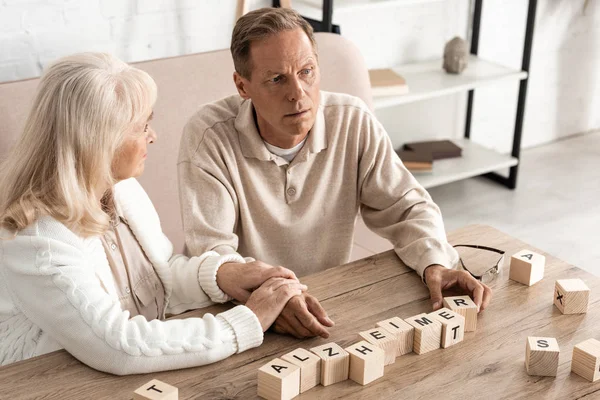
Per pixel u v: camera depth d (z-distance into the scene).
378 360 1.19
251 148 1.62
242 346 1.26
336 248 1.78
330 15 2.66
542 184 3.59
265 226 1.70
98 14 2.47
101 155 1.25
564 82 3.92
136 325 1.24
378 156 1.70
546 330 1.34
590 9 3.80
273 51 1.42
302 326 1.31
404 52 3.35
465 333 1.33
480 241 1.65
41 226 1.25
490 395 1.17
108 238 1.44
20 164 1.25
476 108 3.69
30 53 2.38
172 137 2.11
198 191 1.60
